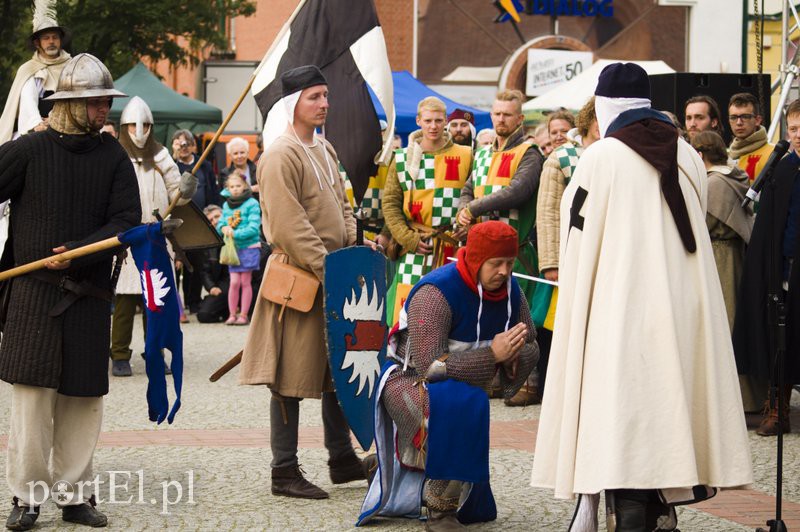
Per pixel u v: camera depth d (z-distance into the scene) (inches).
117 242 228.5
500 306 229.5
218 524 235.6
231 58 1428.4
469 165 393.7
